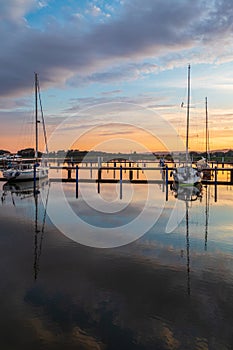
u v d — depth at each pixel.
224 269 8.62
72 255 9.76
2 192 24.66
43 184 30.41
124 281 7.82
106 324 5.91
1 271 8.46
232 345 5.36
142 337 5.55
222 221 14.53
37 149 36.19
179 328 5.81
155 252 10.10
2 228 13.11
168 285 7.58
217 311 6.40
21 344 5.33
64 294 7.12
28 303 6.69
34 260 9.30
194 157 43.00
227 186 28.78
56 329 5.75
